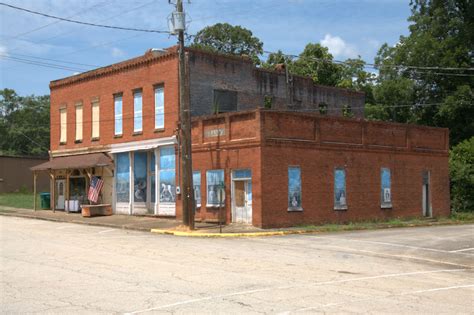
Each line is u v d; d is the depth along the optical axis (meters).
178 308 9.18
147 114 32.09
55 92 39.91
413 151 34.19
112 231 25.52
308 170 27.77
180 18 24.98
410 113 53.16
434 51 49.12
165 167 31.12
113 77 34.69
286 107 37.00
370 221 30.86
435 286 12.20
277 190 26.25
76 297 10.06
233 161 27.14
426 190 35.16
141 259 15.38
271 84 35.91
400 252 18.92
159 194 31.41
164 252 17.16
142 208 33.19
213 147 28.14
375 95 53.28
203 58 31.25
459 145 42.19
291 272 13.51
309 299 10.09
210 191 28.31
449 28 50.66
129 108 33.41
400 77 51.59
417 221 32.47
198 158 29.03
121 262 14.72
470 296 11.00
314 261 15.88
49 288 10.94
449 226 30.67
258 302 9.73
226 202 27.41
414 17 53.66
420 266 16.00
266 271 13.53
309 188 27.72
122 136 33.84
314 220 27.83
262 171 25.69
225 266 14.26
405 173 33.53
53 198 38.16
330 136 29.14
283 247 19.39
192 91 30.41
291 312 8.98
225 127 27.66
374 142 31.72
